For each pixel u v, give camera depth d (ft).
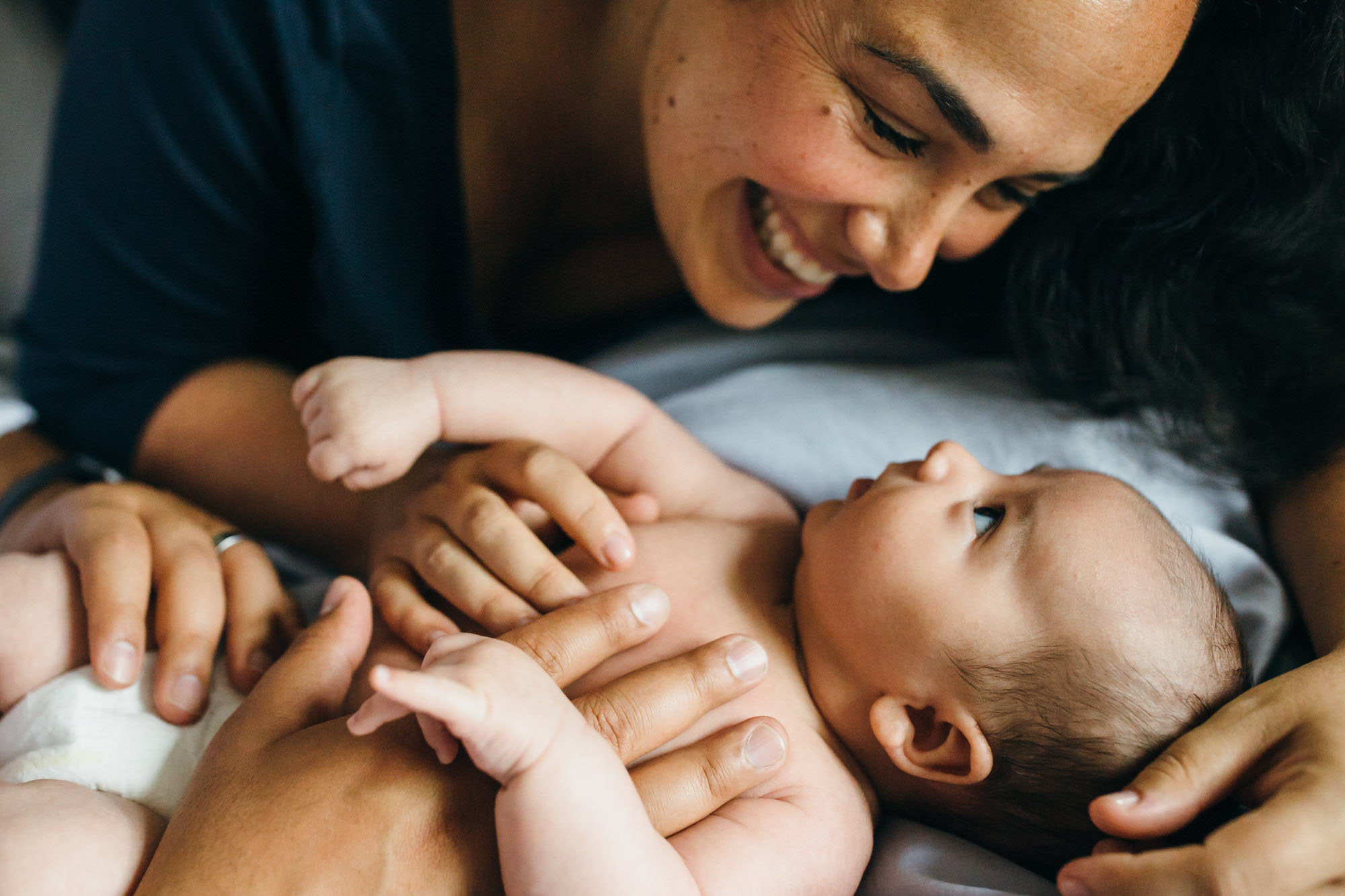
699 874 2.04
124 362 3.59
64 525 2.77
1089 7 2.14
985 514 2.63
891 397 3.65
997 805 2.45
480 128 3.71
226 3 3.10
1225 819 2.10
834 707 2.63
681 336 4.16
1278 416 3.28
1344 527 2.96
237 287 3.58
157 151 3.27
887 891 2.31
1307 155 2.95
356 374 2.70
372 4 3.11
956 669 2.45
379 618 2.66
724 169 2.90
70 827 1.93
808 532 2.86
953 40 2.24
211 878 1.83
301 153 3.23
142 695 2.37
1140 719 2.29
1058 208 3.37
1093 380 3.61
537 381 2.91
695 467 3.18
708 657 2.21
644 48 3.39
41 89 5.41
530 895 1.84
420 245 3.48
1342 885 1.78
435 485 2.86
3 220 5.33
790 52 2.52
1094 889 1.89
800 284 3.33
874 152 2.60
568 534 2.65
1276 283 3.25
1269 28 2.81
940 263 4.07
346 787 1.95
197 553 2.73
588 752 1.91
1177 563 2.49
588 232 4.31
